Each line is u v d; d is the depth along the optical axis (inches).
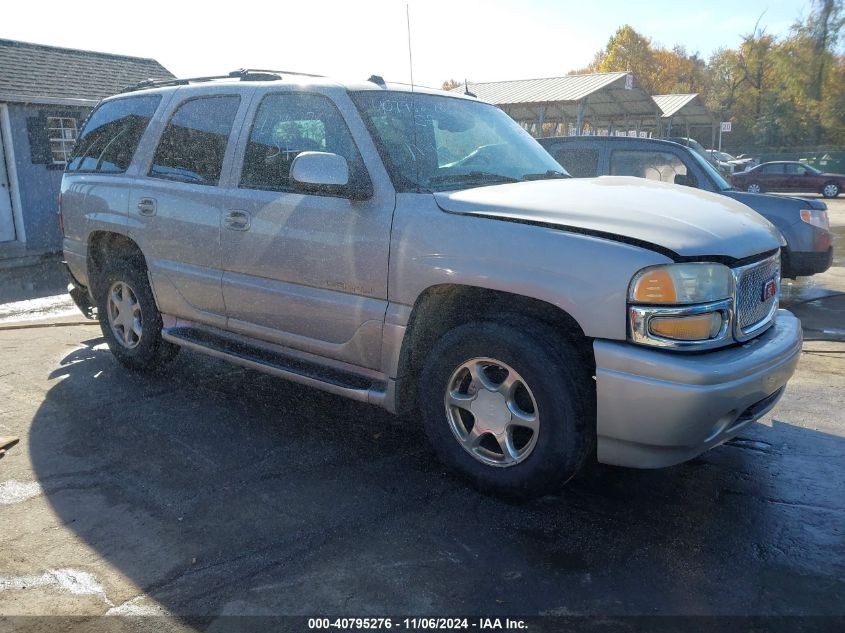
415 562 107.7
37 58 635.5
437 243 126.0
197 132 172.6
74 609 96.5
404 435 157.5
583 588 101.7
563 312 118.9
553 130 1020.5
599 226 115.4
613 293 109.8
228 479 134.8
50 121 585.9
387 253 132.2
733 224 124.6
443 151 148.4
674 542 114.3
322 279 142.5
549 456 116.9
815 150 1942.7
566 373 114.7
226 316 164.9
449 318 135.0
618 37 2642.7
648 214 119.8
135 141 189.2
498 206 124.1
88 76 655.8
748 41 2331.4
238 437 155.2
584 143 305.3
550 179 151.9
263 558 108.5
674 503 127.3
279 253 148.8
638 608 97.3
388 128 143.9
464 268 122.3
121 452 146.9
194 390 185.5
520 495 122.9
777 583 103.4
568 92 738.8
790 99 2066.9
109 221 189.8
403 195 133.6
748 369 111.4
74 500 126.6
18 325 258.4
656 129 986.1
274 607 97.0
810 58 1905.8
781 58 1972.2
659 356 107.9
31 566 106.5
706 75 2760.8
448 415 130.1
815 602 99.0
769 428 165.2
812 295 332.5
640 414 109.3
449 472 138.3
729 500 128.7
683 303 109.7
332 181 129.8
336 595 99.7
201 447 149.7
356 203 137.4
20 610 96.2
